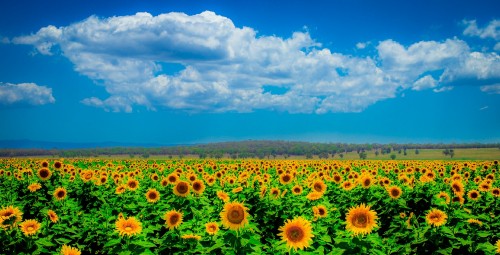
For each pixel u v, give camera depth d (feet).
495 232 45.70
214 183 72.49
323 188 60.39
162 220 48.37
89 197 64.64
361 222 30.68
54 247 38.88
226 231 35.70
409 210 57.93
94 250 43.32
